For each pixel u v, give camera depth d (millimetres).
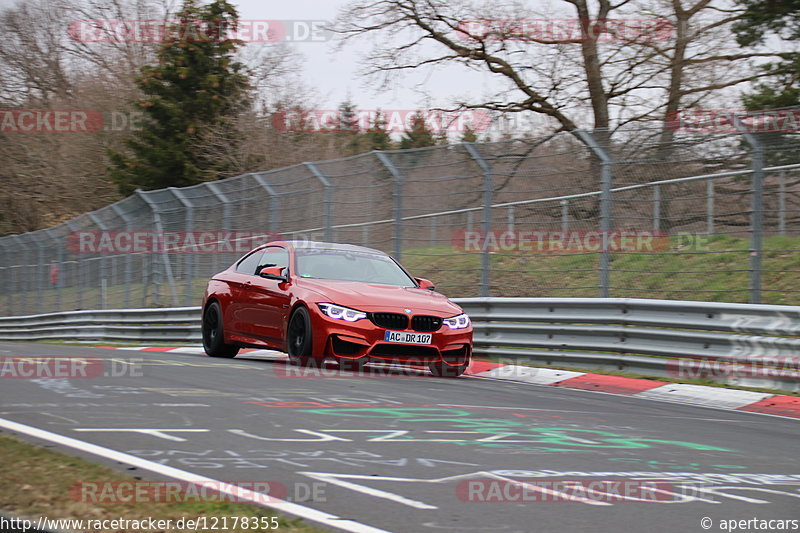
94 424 13250
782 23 50000
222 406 15375
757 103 50812
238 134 89312
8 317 62531
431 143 74312
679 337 24688
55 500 8633
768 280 29609
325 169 37656
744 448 13969
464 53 59938
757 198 25750
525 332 28938
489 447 12703
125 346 42000
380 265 26266
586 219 29359
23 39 116562
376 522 8633
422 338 22688
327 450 11945
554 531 8609
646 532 8703
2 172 108625
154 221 47594
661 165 28891
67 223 59250
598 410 17844
